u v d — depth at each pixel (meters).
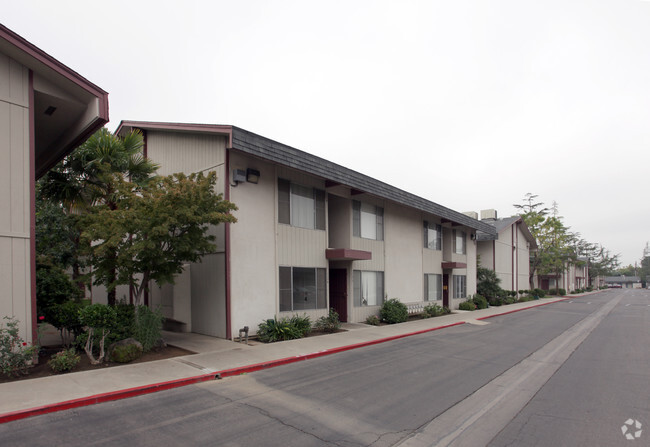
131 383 7.00
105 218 9.20
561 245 52.91
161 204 9.27
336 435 5.34
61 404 5.86
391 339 13.24
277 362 9.16
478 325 18.22
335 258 14.78
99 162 10.92
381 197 17.16
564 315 24.42
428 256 22.70
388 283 18.75
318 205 14.91
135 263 9.38
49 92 8.78
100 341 8.53
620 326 18.94
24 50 7.88
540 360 10.73
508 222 38.19
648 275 139.12
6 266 7.72
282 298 13.14
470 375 8.87
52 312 9.87
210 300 12.12
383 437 5.33
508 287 38.09
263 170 12.77
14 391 6.37
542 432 5.59
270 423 5.67
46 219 14.95
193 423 5.57
